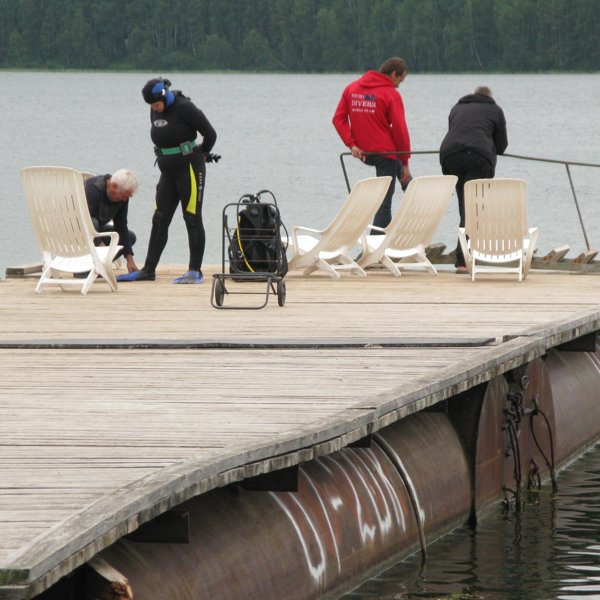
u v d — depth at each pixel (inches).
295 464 603.5
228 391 769.6
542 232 3036.4
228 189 4584.2
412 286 1402.6
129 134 7785.4
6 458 598.9
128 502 497.4
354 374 826.8
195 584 558.9
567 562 783.7
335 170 5354.3
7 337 999.6
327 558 669.3
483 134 1585.9
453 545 817.5
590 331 1076.5
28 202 1325.0
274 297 1290.6
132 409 714.8
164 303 1242.0
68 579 500.7
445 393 767.1
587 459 1120.2
